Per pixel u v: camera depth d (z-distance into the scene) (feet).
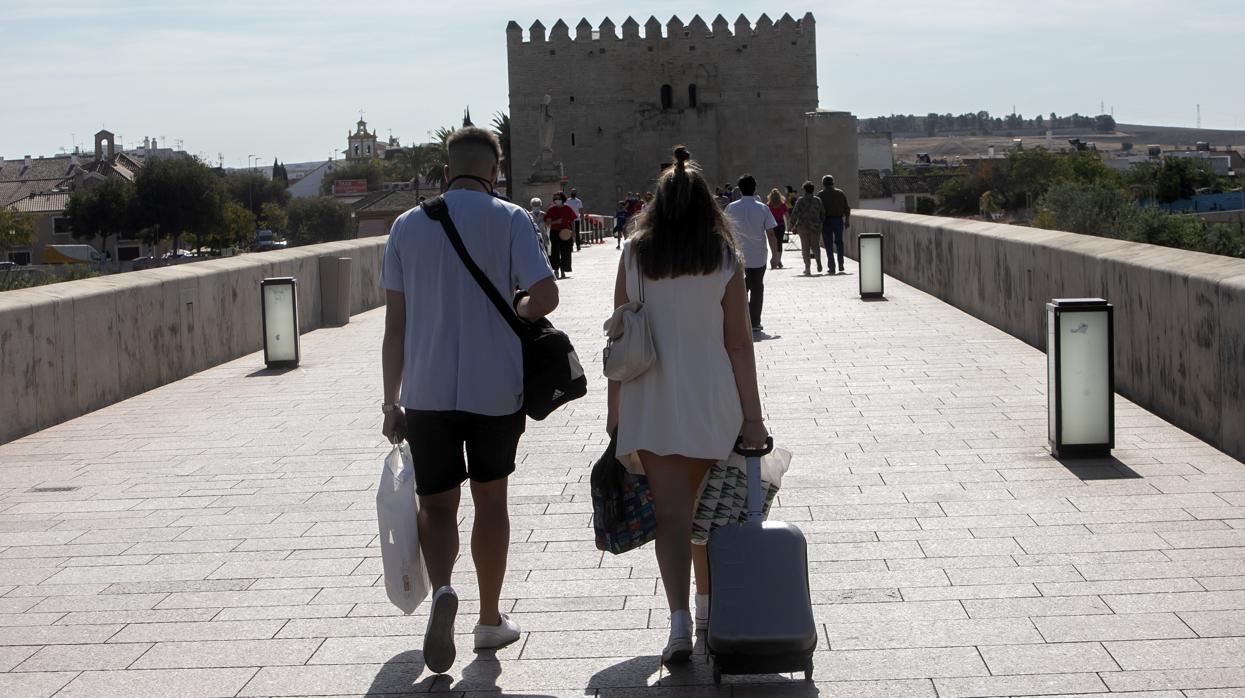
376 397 35.45
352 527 21.39
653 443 14.38
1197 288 25.63
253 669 15.03
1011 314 43.37
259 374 41.32
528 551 19.60
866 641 15.17
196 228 310.24
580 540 20.13
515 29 297.94
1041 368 35.53
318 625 16.56
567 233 81.30
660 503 14.51
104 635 16.37
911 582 17.30
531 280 14.85
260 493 24.09
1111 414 24.12
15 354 30.76
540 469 25.25
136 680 14.78
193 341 42.16
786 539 13.74
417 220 15.02
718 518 15.07
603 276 80.89
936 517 20.49
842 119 270.05
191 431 31.09
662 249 14.35
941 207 504.02
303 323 52.70
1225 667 13.87
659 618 16.39
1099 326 23.90
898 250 69.72
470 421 14.92
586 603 17.08
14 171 433.89
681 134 299.17
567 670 14.71
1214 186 432.66
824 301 57.11
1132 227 255.50
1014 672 13.99
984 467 23.81
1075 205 261.24
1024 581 17.12
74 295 34.17
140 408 35.19
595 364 40.45
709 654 13.71
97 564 19.63
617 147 299.99
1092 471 23.11
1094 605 16.05
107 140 448.65
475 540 15.43
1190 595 16.26
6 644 16.12
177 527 21.74
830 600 16.72
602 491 15.15
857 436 27.20
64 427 32.42
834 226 72.33
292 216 423.23
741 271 14.73
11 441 30.45
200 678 14.79
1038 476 22.91
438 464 14.97
